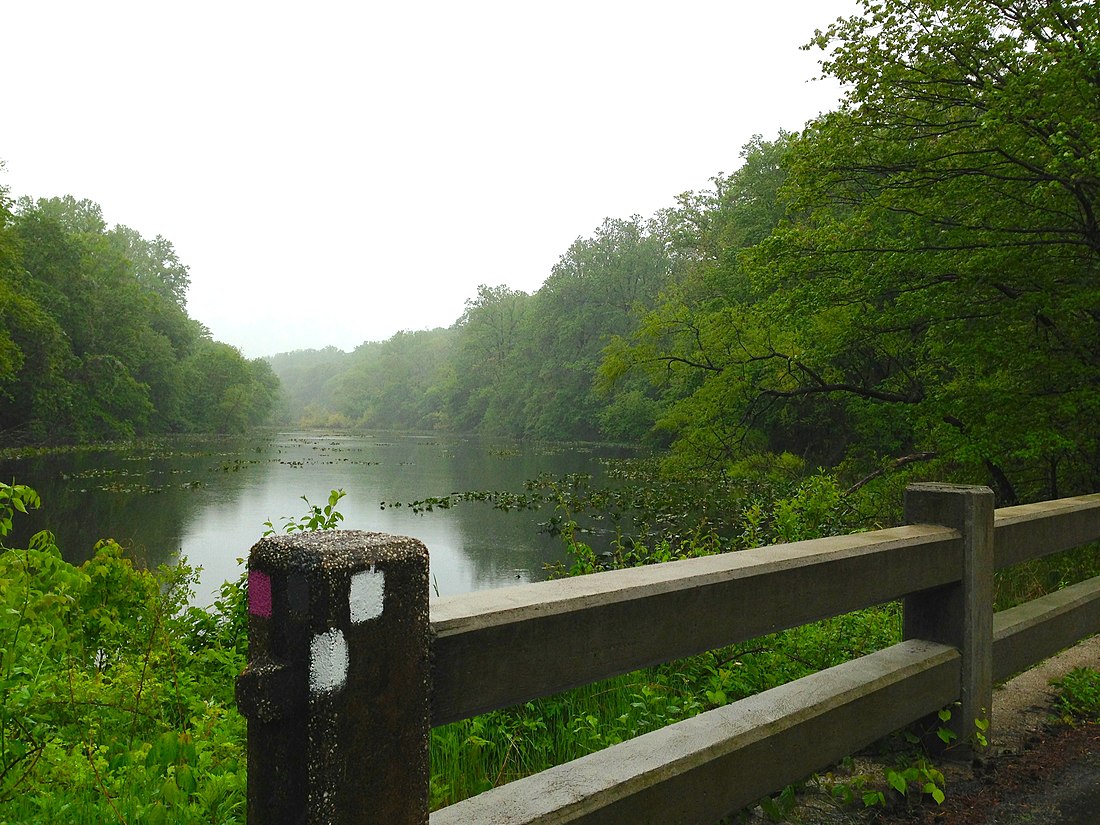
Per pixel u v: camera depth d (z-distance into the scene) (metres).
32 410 47.53
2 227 39.62
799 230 11.15
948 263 9.47
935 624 2.61
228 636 5.39
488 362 100.00
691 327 18.56
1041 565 6.78
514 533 15.89
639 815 1.50
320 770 1.01
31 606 3.40
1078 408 9.15
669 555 6.34
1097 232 8.51
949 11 8.92
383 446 57.06
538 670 1.35
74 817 2.47
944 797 2.32
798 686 2.11
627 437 59.38
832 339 11.77
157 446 49.88
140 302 63.53
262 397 103.75
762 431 24.12
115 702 3.55
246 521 17.38
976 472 11.50
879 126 9.80
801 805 2.33
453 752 3.03
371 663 1.07
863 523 10.10
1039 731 2.91
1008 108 8.05
